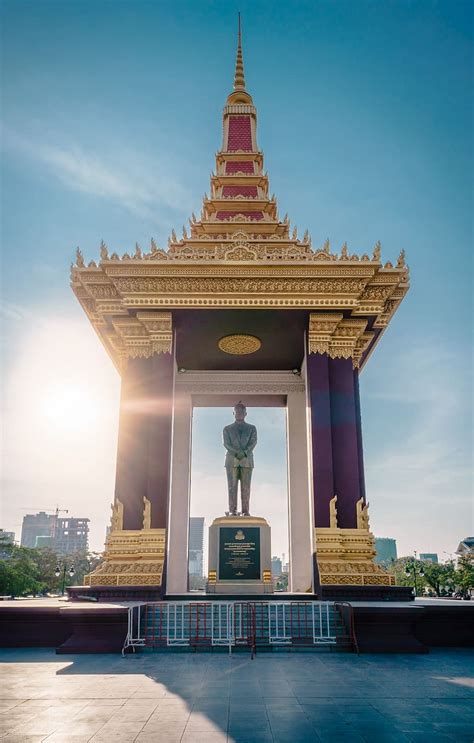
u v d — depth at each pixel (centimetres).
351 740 783
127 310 2430
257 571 2347
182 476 2828
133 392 2408
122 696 1040
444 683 1148
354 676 1222
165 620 1795
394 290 2573
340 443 2378
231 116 3416
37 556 11750
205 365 2970
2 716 907
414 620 1634
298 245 2758
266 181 3161
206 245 2745
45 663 1410
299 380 2983
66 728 839
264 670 1294
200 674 1247
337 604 1797
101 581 2122
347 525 2273
